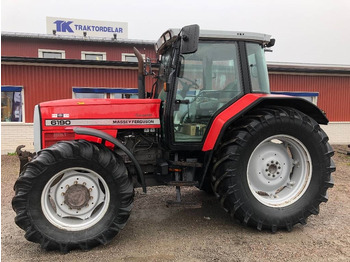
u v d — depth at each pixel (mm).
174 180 3430
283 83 11055
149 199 4531
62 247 2832
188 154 3510
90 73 9719
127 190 2990
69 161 2875
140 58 4148
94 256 2803
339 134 11648
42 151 2916
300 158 3484
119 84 9938
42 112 3348
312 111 3623
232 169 3148
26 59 9016
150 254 2834
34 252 2896
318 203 3400
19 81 9289
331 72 11102
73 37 13508
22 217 2777
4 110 9414
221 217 3783
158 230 3391
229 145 3205
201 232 3330
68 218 3021
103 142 3326
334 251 2873
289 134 3318
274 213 3246
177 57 3230
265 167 3430
